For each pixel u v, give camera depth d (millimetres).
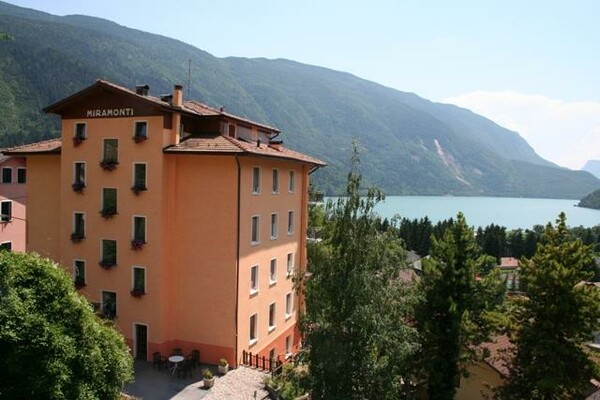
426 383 24266
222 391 24828
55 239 32781
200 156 28172
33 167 33188
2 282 14727
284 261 34250
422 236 107250
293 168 35406
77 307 15789
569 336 20969
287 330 35219
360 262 20891
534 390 21719
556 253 22156
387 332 20328
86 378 15695
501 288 25078
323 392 20859
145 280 28359
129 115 28234
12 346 14211
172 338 29016
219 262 28172
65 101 29078
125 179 28516
